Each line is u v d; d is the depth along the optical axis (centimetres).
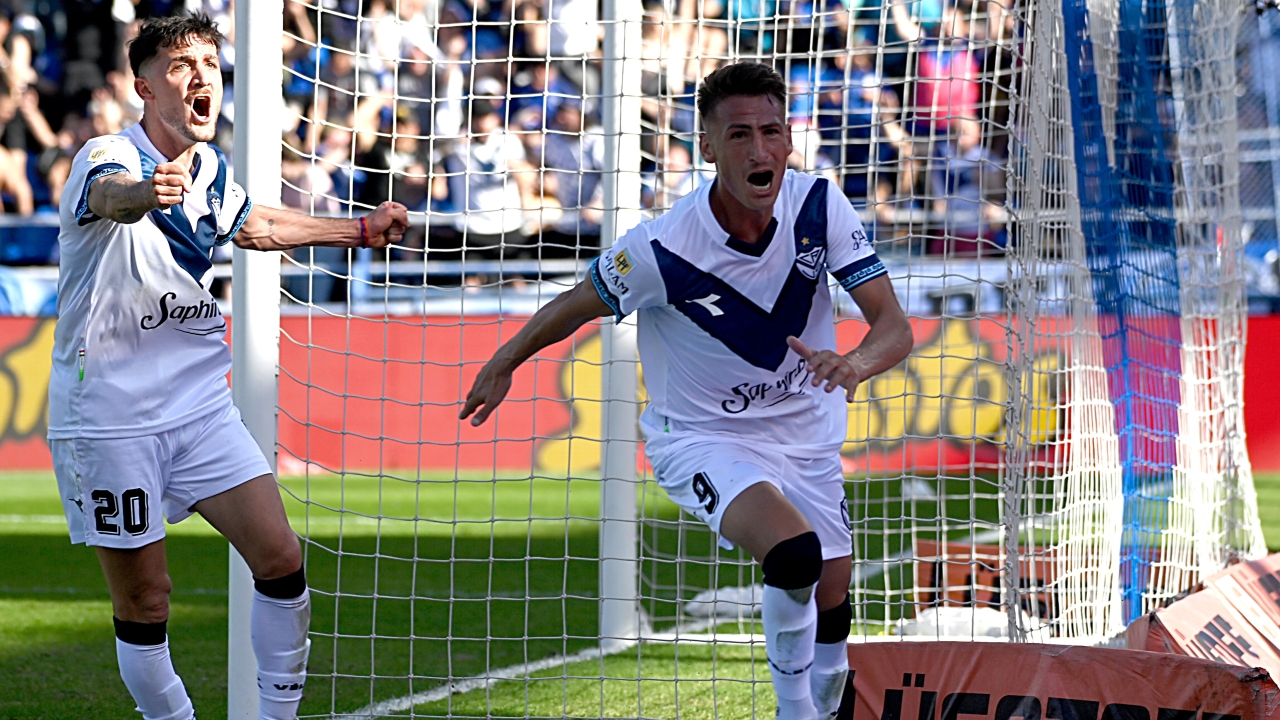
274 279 1447
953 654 1280
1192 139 1995
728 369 1186
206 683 1653
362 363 3725
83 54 4700
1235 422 2019
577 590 2238
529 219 4306
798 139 3831
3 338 3953
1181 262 2009
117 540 1156
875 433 3341
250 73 1434
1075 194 1623
